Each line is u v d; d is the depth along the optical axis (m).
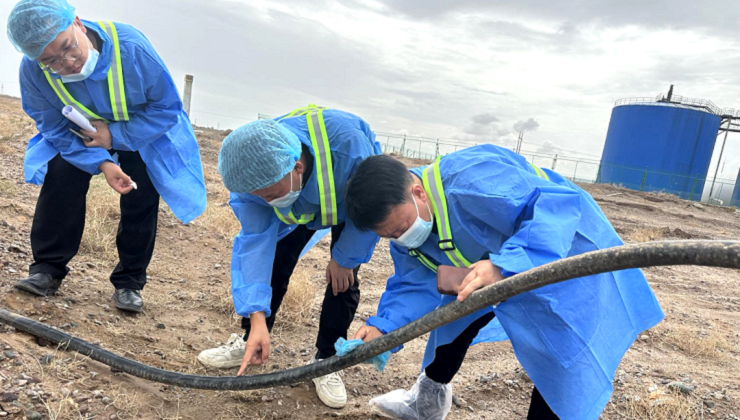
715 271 8.47
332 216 2.37
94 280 3.70
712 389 3.57
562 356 1.85
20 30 2.41
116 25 2.87
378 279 5.89
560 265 1.44
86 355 2.62
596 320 1.92
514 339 1.88
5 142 9.27
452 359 2.51
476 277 1.73
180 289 4.08
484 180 1.92
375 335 2.12
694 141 32.16
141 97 2.92
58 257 3.16
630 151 33.41
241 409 2.66
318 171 2.24
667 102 33.41
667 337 4.57
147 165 3.11
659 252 1.23
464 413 3.06
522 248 1.77
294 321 3.90
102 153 2.88
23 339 2.63
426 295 2.21
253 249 2.40
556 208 1.89
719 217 16.98
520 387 3.45
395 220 1.85
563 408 1.84
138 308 3.35
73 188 3.06
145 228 3.28
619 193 19.38
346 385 3.20
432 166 2.05
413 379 3.43
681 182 31.97
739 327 5.29
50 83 2.77
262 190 2.10
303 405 2.83
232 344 3.09
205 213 6.53
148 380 2.64
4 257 3.60
